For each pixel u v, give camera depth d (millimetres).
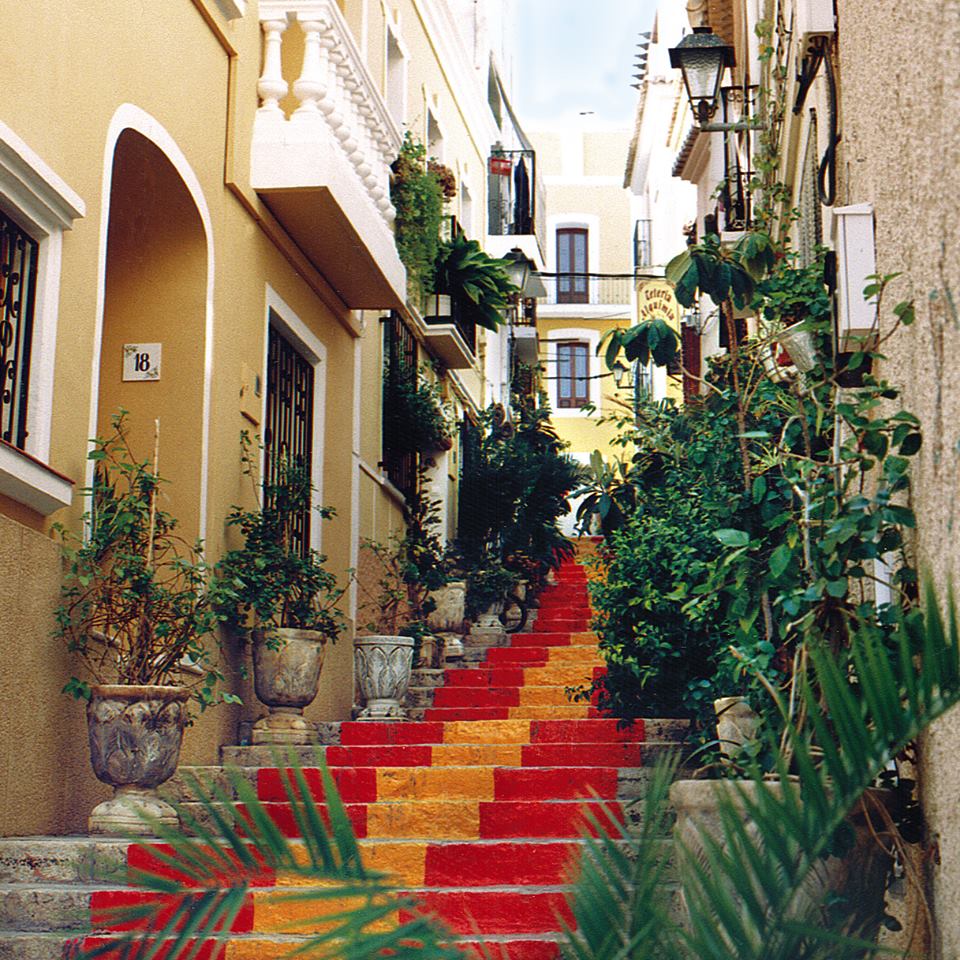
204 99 9039
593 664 13438
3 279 6473
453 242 15461
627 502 9586
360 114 10992
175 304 8875
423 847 6559
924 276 4152
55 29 6902
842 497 4617
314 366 11406
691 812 3975
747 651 5266
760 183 10688
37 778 6500
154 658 6949
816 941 2170
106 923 2350
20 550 6332
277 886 5922
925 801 4172
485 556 15711
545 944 5531
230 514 9008
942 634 2305
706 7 17641
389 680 10875
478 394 20094
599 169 35188
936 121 3857
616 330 7297
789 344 6461
